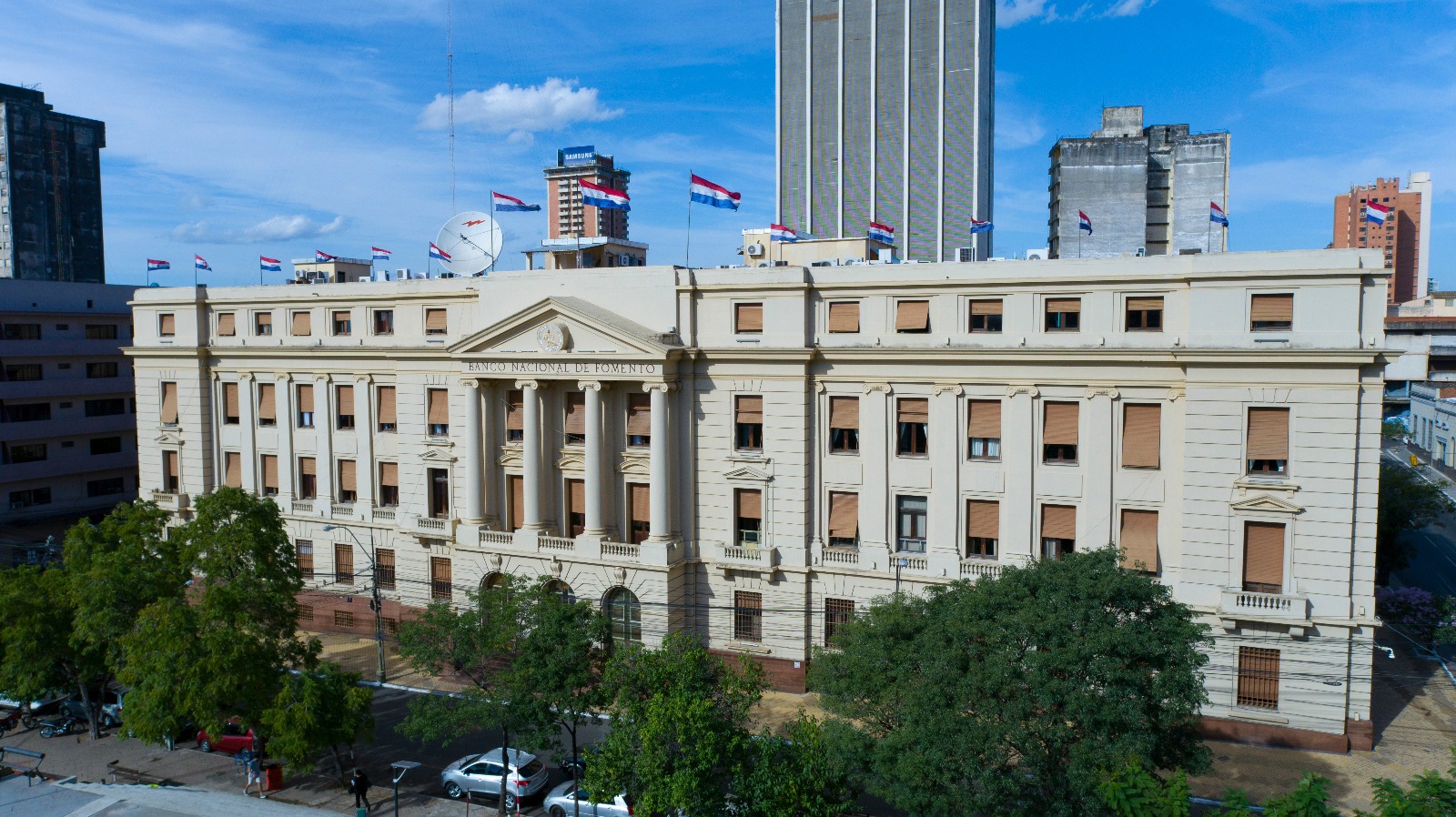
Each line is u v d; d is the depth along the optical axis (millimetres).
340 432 55188
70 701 44656
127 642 35500
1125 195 88750
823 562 44688
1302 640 37312
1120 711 26484
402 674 49406
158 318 60312
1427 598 48062
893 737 27609
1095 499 39969
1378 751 37531
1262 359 36469
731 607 46500
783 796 27406
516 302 48906
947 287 41812
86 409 78312
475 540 49062
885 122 128250
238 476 59094
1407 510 54156
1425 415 115625
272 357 56656
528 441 47688
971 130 124938
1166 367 38531
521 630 34625
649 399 46688
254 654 35156
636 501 47688
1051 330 40500
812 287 44031
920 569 42938
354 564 55250
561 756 35875
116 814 33656
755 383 44812
